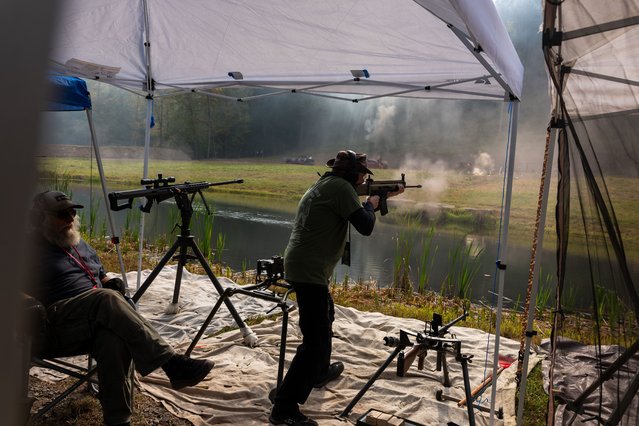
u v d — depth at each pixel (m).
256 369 4.01
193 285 6.45
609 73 2.15
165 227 12.79
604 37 2.05
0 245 0.48
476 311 6.79
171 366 2.98
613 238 2.14
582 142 2.24
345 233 3.23
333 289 7.57
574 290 2.48
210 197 23.44
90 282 3.10
